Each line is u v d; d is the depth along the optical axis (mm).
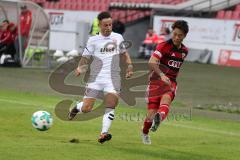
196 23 118500
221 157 32688
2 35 89188
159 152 33031
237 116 52625
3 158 29188
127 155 31516
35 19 89688
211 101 62094
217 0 129500
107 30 34781
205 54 117062
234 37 113812
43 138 35500
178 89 71938
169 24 120812
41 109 48500
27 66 90750
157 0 138125
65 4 144625
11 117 43344
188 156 32375
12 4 86312
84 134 38000
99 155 31047
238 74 97000
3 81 71062
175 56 33562
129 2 140375
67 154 30828
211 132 42250
